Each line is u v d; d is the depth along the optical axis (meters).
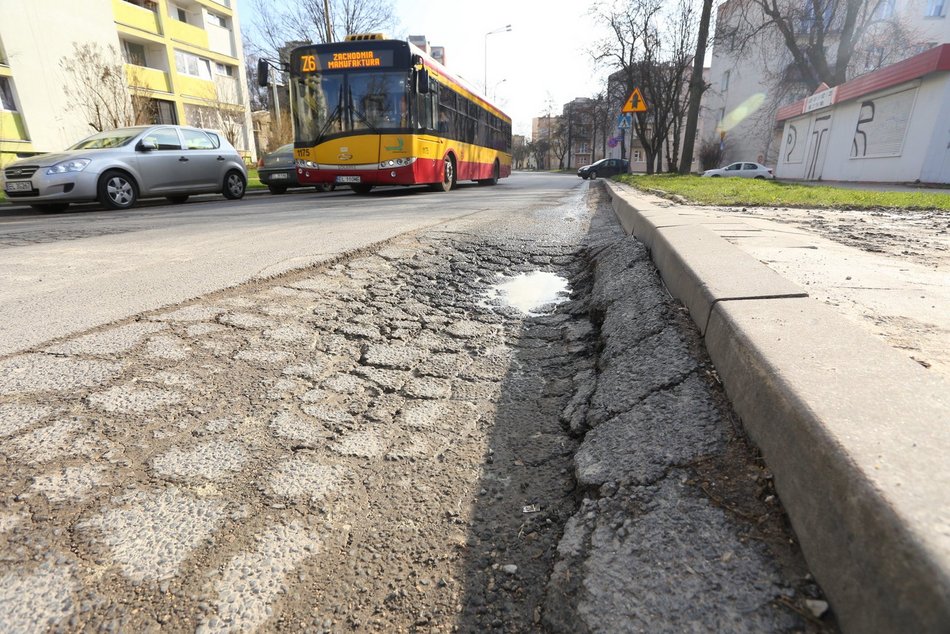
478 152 16.34
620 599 0.98
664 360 1.79
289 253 4.29
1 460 1.47
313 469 1.52
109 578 1.10
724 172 27.66
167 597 1.07
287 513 1.33
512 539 1.29
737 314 1.58
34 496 1.33
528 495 1.45
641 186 11.36
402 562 1.21
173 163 10.22
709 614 0.90
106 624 1.00
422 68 10.89
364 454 1.62
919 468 0.81
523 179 27.50
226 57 27.16
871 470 0.81
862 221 5.45
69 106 17.81
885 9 25.84
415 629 1.04
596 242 4.89
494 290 3.62
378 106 10.88
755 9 26.59
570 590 1.06
